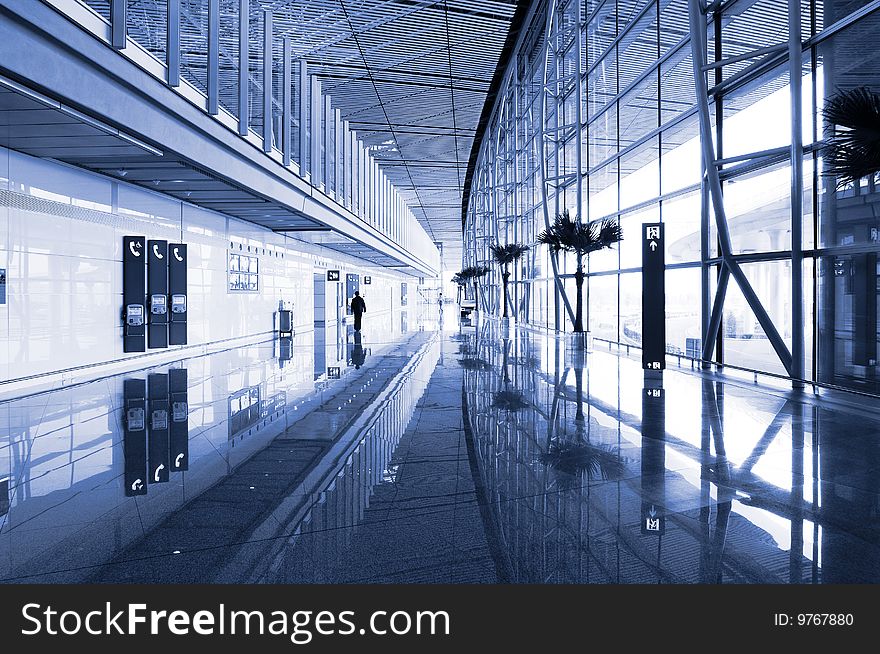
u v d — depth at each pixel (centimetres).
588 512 428
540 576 335
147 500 461
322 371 1238
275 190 1581
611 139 1742
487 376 1142
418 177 4400
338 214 2383
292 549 370
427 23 1903
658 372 1173
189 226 1653
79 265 1186
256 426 719
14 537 392
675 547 368
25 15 650
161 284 1394
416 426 713
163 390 993
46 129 865
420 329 2745
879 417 732
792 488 472
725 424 705
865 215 1381
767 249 1555
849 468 522
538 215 2747
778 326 1825
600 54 1814
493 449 604
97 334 1249
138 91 885
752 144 1155
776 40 1084
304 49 1861
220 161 1220
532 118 2755
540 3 1886
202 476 520
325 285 3259
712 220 1308
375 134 3077
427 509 437
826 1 918
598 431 678
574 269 2273
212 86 1120
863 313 1839
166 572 343
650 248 1189
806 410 781
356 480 506
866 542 371
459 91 2488
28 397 923
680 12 1327
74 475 525
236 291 1991
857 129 555
